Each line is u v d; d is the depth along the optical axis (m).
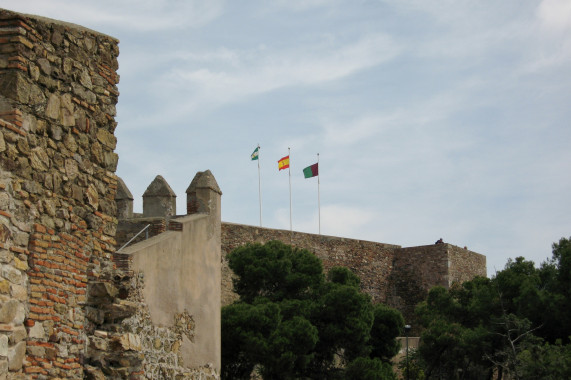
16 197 10.35
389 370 31.86
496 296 40.81
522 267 43.06
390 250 56.16
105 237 12.55
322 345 31.22
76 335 11.59
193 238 17.72
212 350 18.45
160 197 24.12
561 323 38.34
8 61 10.63
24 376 10.27
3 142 10.16
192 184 19.62
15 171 10.38
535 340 36.19
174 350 16.34
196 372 17.45
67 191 11.53
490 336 38.03
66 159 11.58
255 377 31.56
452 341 39.53
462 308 43.91
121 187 22.47
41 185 10.91
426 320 44.59
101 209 12.48
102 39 12.75
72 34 11.91
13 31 10.69
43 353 10.70
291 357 27.64
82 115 12.06
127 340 12.45
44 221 10.90
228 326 27.77
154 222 18.92
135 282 14.56
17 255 10.32
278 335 27.98
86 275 11.96
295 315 30.44
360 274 53.25
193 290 17.55
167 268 16.17
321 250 50.41
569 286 39.44
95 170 12.38
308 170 52.72
